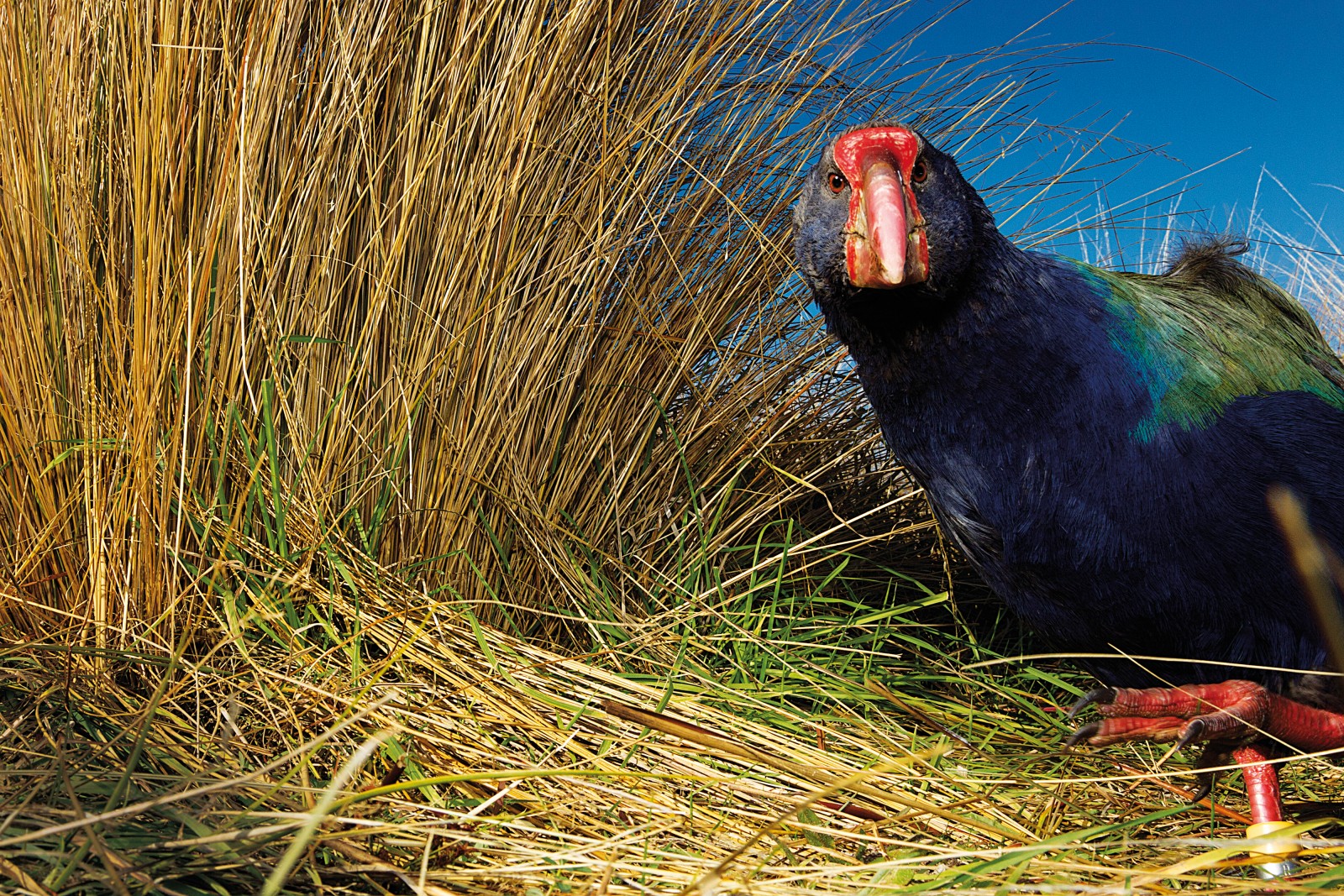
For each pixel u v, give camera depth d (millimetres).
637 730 1561
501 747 1479
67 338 1683
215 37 1788
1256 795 1463
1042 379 1374
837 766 1517
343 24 1866
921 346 1417
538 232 1979
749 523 2268
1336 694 1354
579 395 2088
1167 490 1349
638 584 2055
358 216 1902
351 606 1717
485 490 1945
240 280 1713
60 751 1162
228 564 1669
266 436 1748
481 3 1910
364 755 875
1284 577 1338
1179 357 1366
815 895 1096
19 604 1637
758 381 2295
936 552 2482
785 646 1990
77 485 1683
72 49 1694
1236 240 1651
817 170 1443
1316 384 1469
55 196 1677
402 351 1872
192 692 1531
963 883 1151
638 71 2125
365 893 1085
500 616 1938
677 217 2180
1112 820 1521
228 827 1117
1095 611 1472
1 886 956
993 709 2021
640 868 1165
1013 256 1400
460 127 1884
